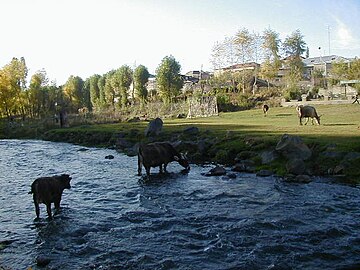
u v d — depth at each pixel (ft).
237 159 77.15
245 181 63.00
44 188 47.16
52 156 107.45
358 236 37.99
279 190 56.13
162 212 48.06
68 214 48.93
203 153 87.20
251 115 169.68
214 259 33.63
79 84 329.72
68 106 303.68
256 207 48.65
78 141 142.61
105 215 47.98
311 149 70.59
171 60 253.24
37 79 286.87
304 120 126.82
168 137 106.73
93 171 79.87
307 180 60.08
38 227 44.42
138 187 63.16
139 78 274.77
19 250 37.70
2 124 216.54
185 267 32.27
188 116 191.11
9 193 61.98
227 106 213.05
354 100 185.78
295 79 273.54
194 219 44.70
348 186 56.65
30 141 162.20
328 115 138.41
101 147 122.62
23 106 269.64
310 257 33.53
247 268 31.73
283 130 96.17
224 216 45.37
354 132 84.89
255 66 291.99
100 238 39.73
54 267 33.24
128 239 39.17
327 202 49.52
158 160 73.20
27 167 88.58
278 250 35.06
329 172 63.10
